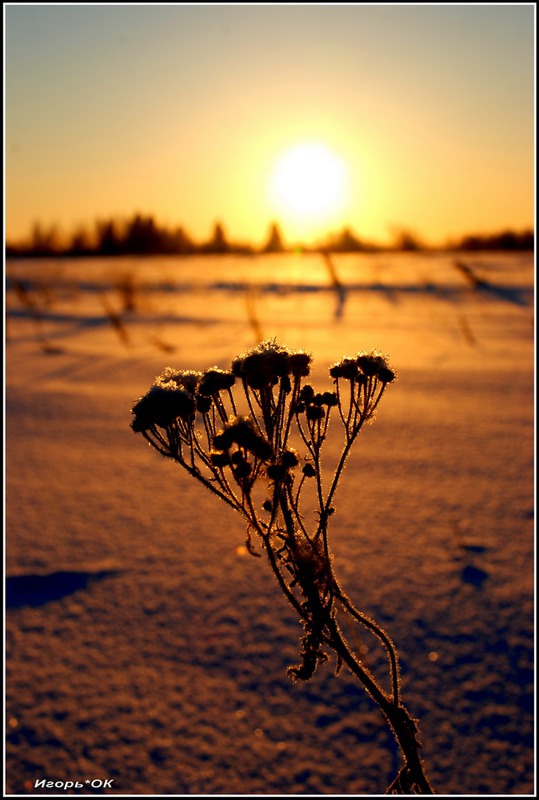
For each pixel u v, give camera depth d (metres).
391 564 3.57
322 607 1.10
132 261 31.52
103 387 7.99
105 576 3.54
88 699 2.65
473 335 11.41
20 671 2.82
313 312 14.72
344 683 2.69
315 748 2.39
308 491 4.55
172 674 2.78
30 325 13.43
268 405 1.15
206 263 29.22
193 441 1.15
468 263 23.78
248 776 2.27
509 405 6.95
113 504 4.48
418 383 7.98
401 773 1.10
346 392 6.48
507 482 4.73
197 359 9.40
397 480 4.78
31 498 4.63
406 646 2.91
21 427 6.41
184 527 4.09
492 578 3.40
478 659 2.79
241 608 3.22
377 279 19.91
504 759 2.30
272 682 2.71
